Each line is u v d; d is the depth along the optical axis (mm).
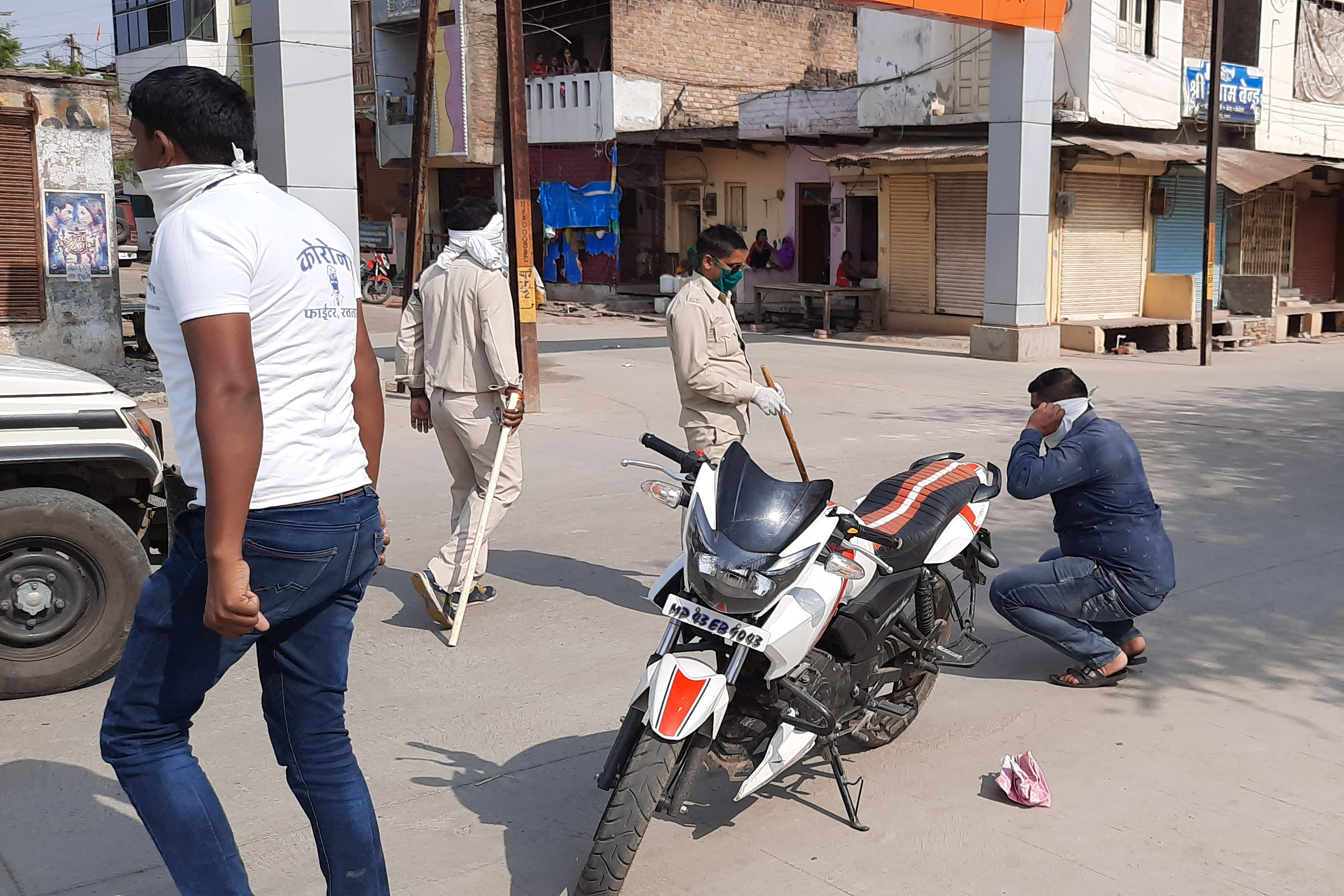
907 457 9570
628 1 24891
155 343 2531
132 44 33812
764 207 24078
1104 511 4758
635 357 16391
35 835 3574
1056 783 4016
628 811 3135
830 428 11008
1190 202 22078
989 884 3371
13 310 12289
